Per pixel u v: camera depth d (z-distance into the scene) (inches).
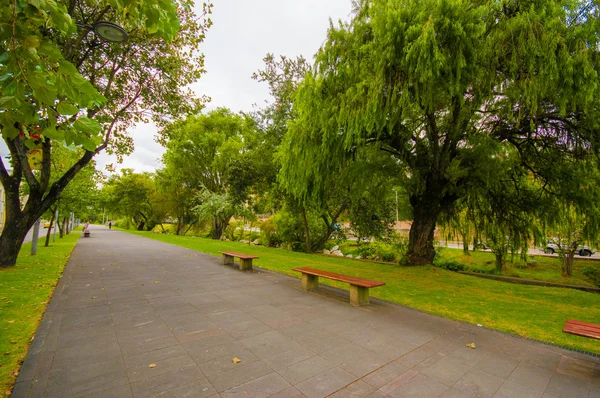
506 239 500.7
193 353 149.6
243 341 166.4
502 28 296.5
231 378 126.7
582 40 279.0
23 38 72.1
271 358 146.6
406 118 397.1
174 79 463.8
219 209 1056.8
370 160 447.8
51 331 172.7
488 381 132.3
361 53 336.5
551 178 410.6
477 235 561.3
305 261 515.2
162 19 102.6
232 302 244.5
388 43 299.9
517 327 206.4
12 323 180.9
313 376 130.6
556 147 393.4
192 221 1545.3
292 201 734.5
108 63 443.5
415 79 301.4
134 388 117.0
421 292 303.6
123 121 483.8
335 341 170.7
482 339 182.2
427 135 430.9
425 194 457.1
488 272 695.7
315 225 873.5
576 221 450.9
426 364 146.8
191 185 1443.2
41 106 83.4
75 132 82.5
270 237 987.3
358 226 805.2
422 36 270.5
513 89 299.4
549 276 688.4
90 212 943.7
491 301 277.6
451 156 419.8
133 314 207.6
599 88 281.9
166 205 1492.4
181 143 1221.7
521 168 447.8
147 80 451.5
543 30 278.8
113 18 363.6
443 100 324.8
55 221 783.1
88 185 757.3
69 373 127.2
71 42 326.3
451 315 229.0
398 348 164.6
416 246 471.2
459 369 142.9
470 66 288.4
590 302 285.4
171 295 260.8
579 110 330.0
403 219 796.6
